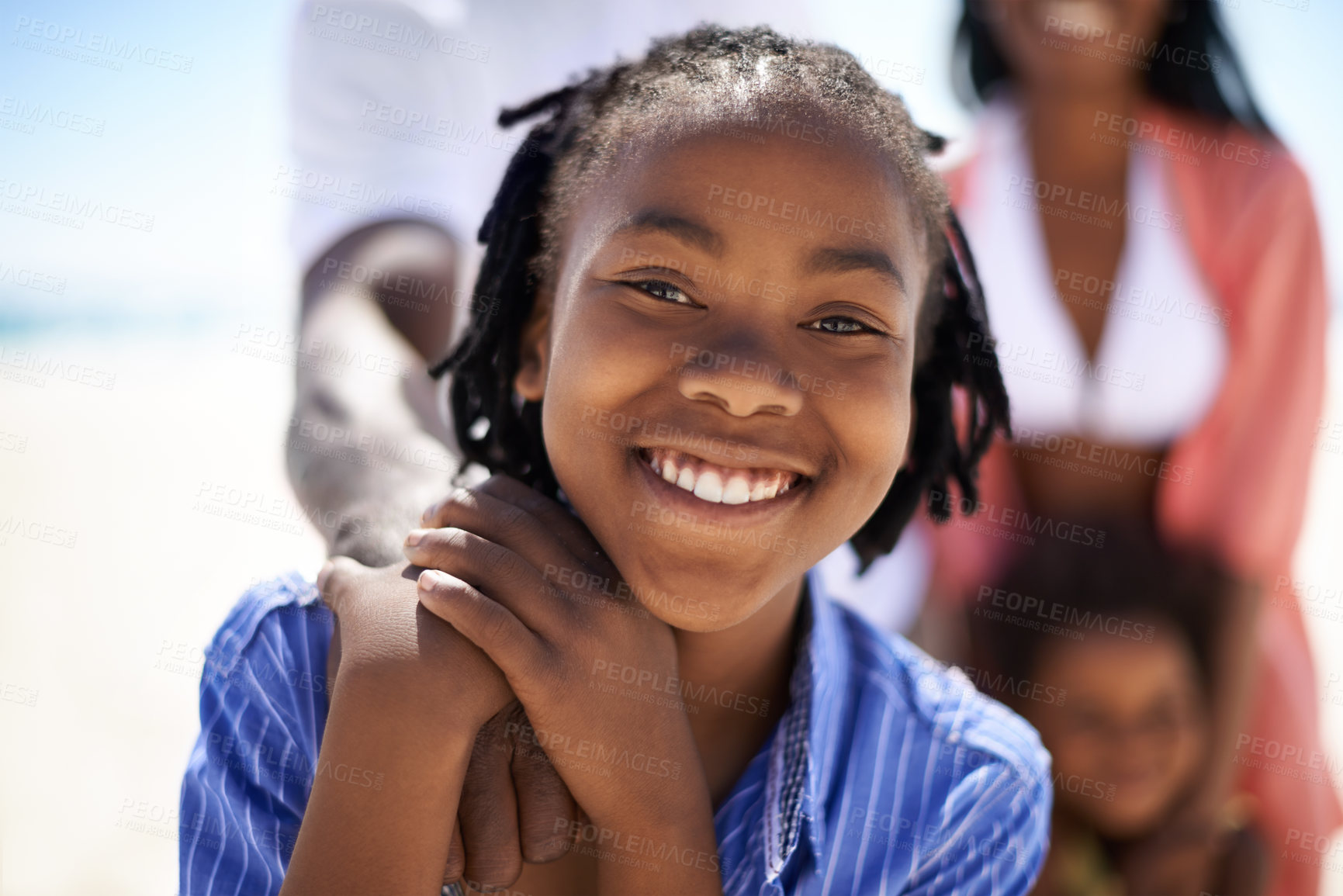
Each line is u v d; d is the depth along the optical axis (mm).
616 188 1366
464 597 1248
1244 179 2707
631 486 1322
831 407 1307
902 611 2811
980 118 2840
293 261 2545
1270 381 2717
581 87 1722
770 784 1530
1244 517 2705
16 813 3385
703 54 1479
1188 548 2725
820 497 1354
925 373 1753
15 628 4406
